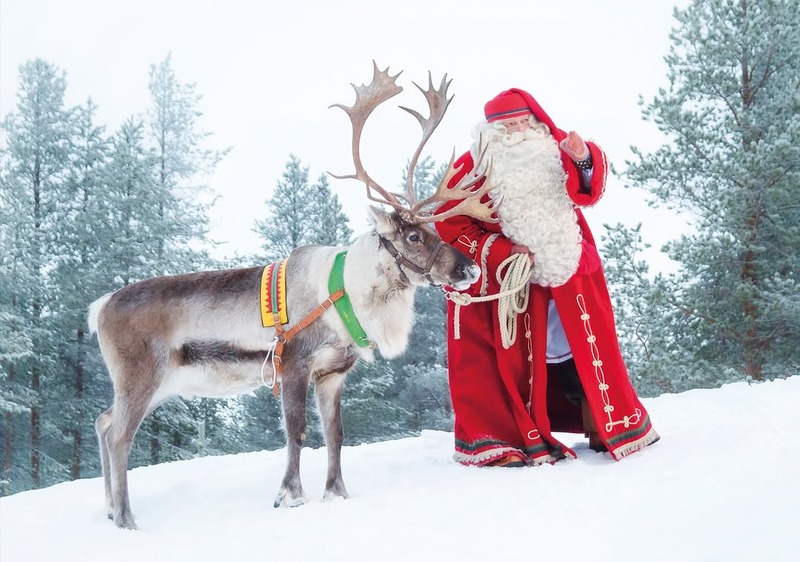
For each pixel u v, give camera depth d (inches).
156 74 1000.9
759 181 598.9
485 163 216.4
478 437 216.4
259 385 209.9
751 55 625.0
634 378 601.0
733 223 601.6
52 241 936.9
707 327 617.0
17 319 834.2
